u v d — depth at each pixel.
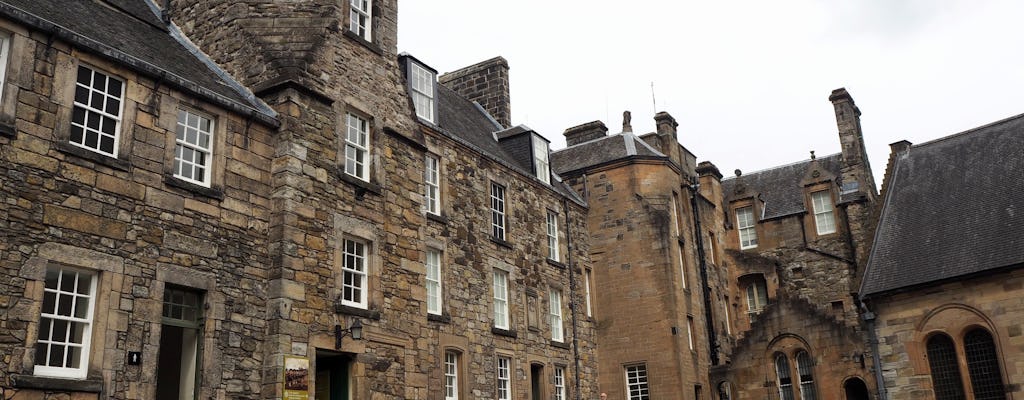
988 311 20.41
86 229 11.62
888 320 22.14
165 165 12.95
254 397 13.48
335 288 15.03
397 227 17.00
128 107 12.62
